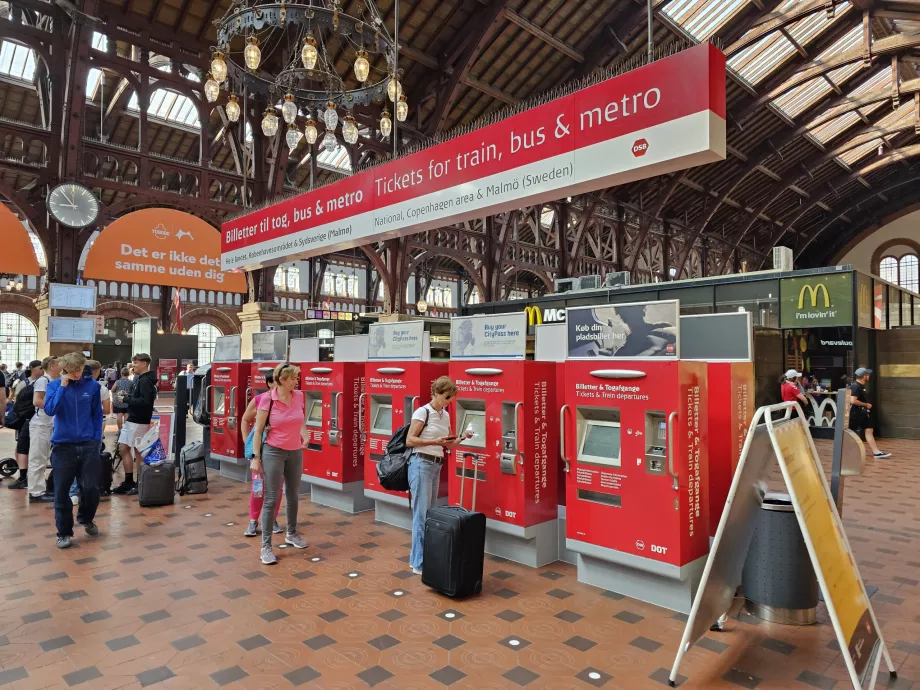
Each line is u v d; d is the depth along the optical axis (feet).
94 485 15.40
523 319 13.41
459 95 52.01
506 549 14.10
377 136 50.98
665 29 52.26
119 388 24.32
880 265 113.19
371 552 14.34
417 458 13.08
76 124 36.78
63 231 36.83
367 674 8.66
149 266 32.40
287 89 21.11
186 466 20.57
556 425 14.08
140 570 13.03
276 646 9.54
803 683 8.44
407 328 16.20
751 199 93.04
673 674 8.33
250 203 44.57
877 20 59.57
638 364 11.19
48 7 36.60
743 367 12.77
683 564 10.58
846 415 11.51
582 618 10.66
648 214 77.82
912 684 8.43
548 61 52.16
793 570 10.35
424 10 44.39
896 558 13.92
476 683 8.41
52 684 8.38
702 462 11.21
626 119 10.82
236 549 14.55
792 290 36.01
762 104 65.92
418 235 54.39
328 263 101.35
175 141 70.79
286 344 21.03
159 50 40.57
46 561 13.57
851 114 79.15
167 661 9.05
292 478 14.57
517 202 12.84
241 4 17.90
